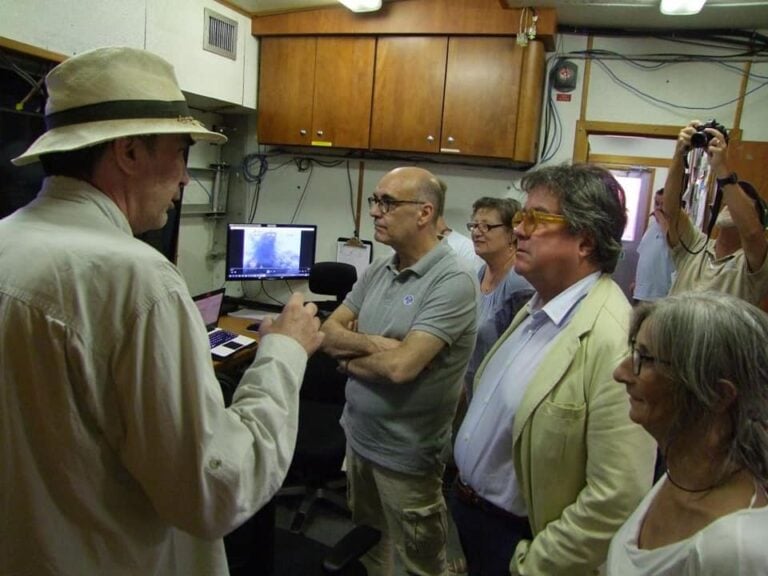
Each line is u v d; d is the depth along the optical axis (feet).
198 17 10.55
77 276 2.45
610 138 16.31
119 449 2.58
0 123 6.47
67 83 2.68
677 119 11.12
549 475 3.63
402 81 11.28
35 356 2.42
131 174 2.83
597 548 3.35
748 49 10.64
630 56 11.17
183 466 2.51
